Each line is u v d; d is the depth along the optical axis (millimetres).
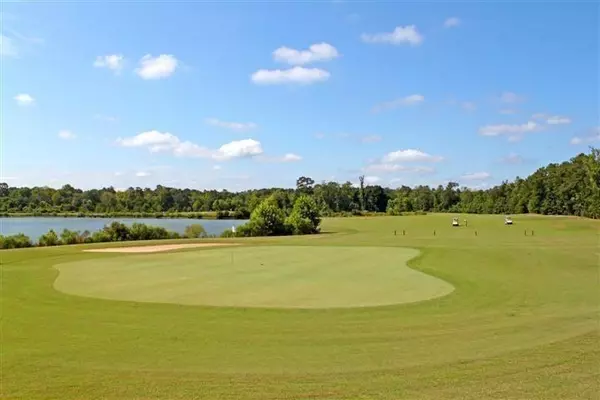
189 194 174500
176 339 13047
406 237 61188
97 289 20578
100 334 13539
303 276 24188
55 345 12531
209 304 17453
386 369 10680
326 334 13547
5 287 21250
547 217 113375
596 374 10281
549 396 9133
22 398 9203
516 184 161500
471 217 117125
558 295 19422
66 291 20141
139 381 10016
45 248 44125
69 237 54719
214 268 27328
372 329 14094
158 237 61500
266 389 9570
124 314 15922
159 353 11859
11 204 158250
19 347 12367
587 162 112000
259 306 17125
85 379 10148
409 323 14805
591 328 14164
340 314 15953
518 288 20953
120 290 20297
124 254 36406
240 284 21781
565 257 32188
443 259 31438
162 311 16344
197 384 9836
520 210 151375
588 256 32719
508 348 12188
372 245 44062
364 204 172875
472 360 11242
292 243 48531
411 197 189500
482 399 9016
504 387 9586
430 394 9273
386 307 17047
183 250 39750
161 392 9453
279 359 11391
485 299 18562
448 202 186375
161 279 23281
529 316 15766
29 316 15680
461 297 18922
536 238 57062
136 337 13242
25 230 87938
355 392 9406
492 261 30312
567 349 12055
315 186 173000
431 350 12055
